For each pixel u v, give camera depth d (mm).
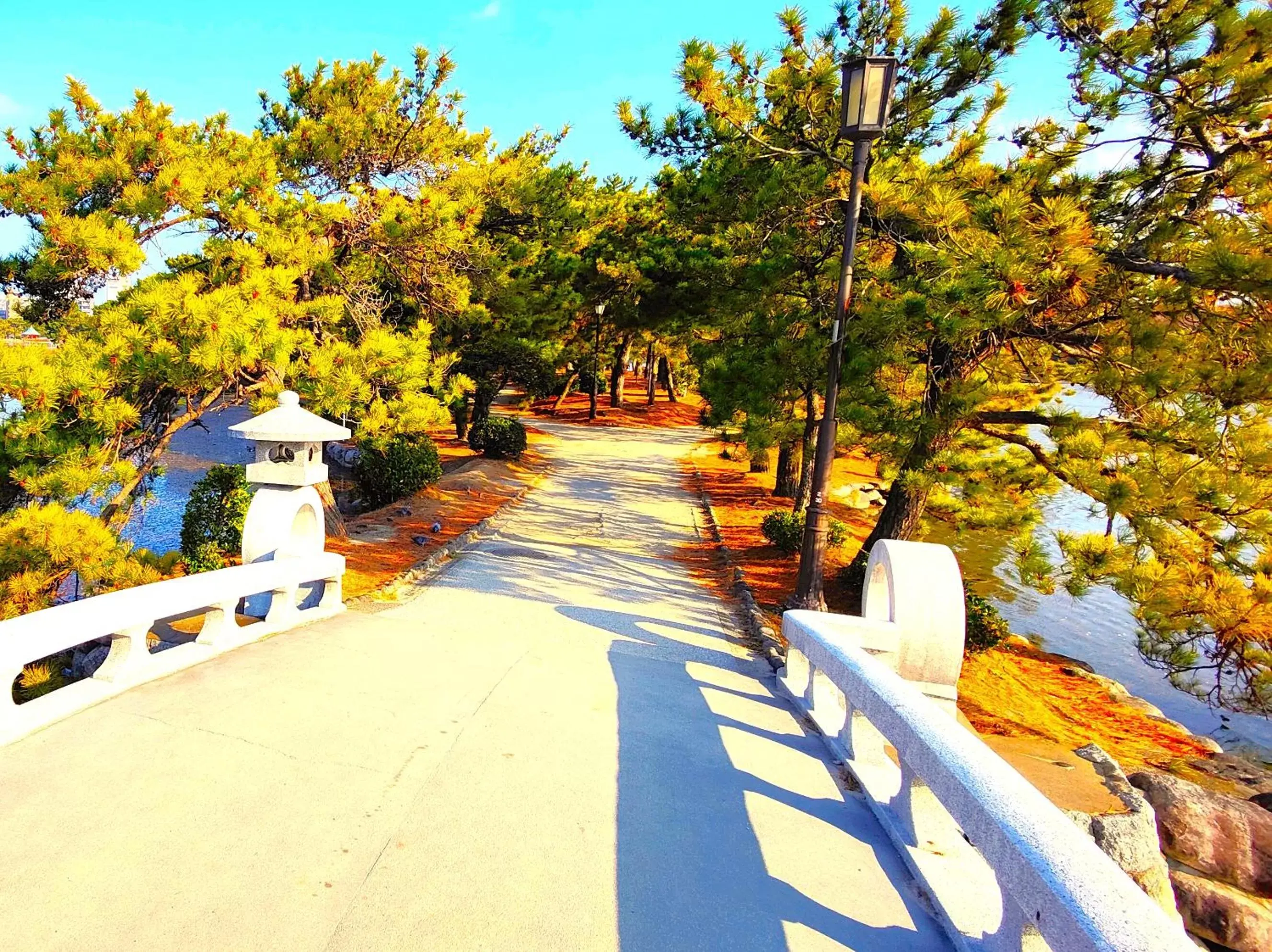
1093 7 7098
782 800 3834
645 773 3939
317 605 6836
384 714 4301
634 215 16859
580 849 3115
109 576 6039
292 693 4496
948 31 7977
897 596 5414
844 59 6965
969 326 6055
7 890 2525
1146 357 6180
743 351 9336
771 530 11875
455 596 7922
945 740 3135
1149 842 5074
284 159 9922
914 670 5363
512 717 4500
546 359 19344
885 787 3963
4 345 5727
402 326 12883
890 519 9641
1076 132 7773
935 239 7605
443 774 3646
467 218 9922
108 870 2676
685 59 7621
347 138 9953
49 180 7012
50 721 3818
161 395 7770
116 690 4250
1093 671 10617
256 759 3604
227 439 26812
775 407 9094
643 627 7480
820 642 4910
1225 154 6684
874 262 9406
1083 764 6234
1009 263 5406
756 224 9391
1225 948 5523
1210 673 11430
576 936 2559
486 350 17031
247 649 5289
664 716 4922
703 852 3211
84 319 7066
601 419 36000
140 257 6395
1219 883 5930
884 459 9359
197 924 2439
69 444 6176
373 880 2758
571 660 5980
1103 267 6219
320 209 8836
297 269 8102
